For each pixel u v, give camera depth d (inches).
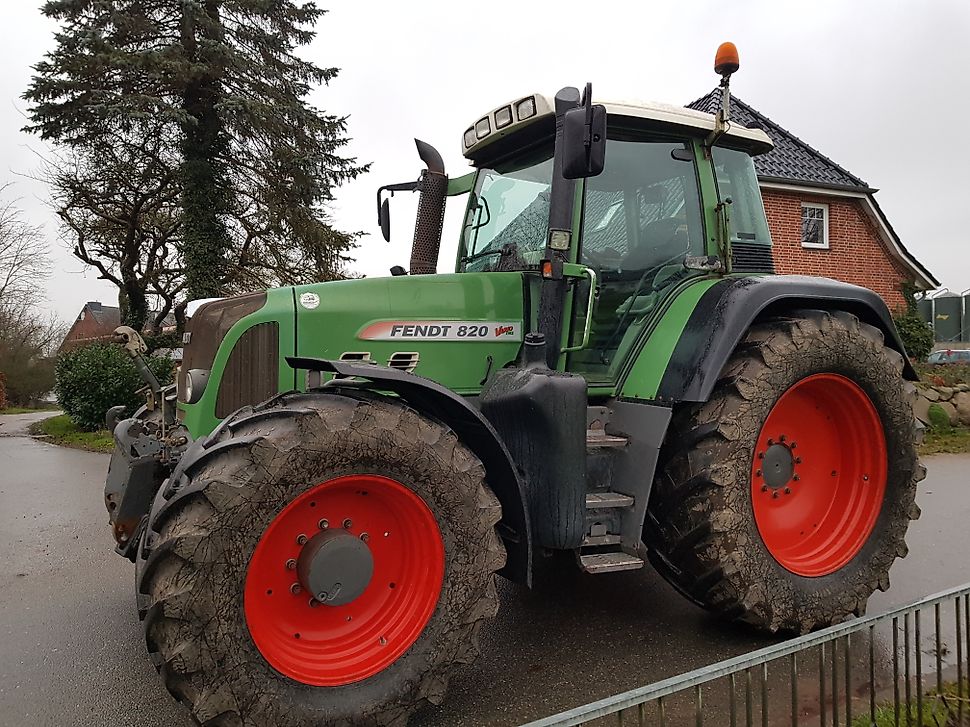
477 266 159.5
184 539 87.1
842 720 103.9
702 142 151.6
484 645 133.3
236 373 122.9
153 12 591.2
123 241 684.1
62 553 200.1
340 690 96.3
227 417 117.0
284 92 610.9
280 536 96.5
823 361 134.8
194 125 575.2
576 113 110.7
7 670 125.8
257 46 604.7
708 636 136.6
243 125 581.6
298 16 619.8
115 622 148.2
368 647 101.0
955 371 444.1
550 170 145.5
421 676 100.4
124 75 568.1
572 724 67.8
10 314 1074.1
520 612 149.4
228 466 91.5
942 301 854.5
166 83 569.6
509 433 117.3
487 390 123.3
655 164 146.2
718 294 133.6
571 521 114.3
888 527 143.6
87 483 314.0
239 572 89.8
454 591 102.9
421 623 102.3
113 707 112.3
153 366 499.2
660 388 128.6
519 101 140.7
